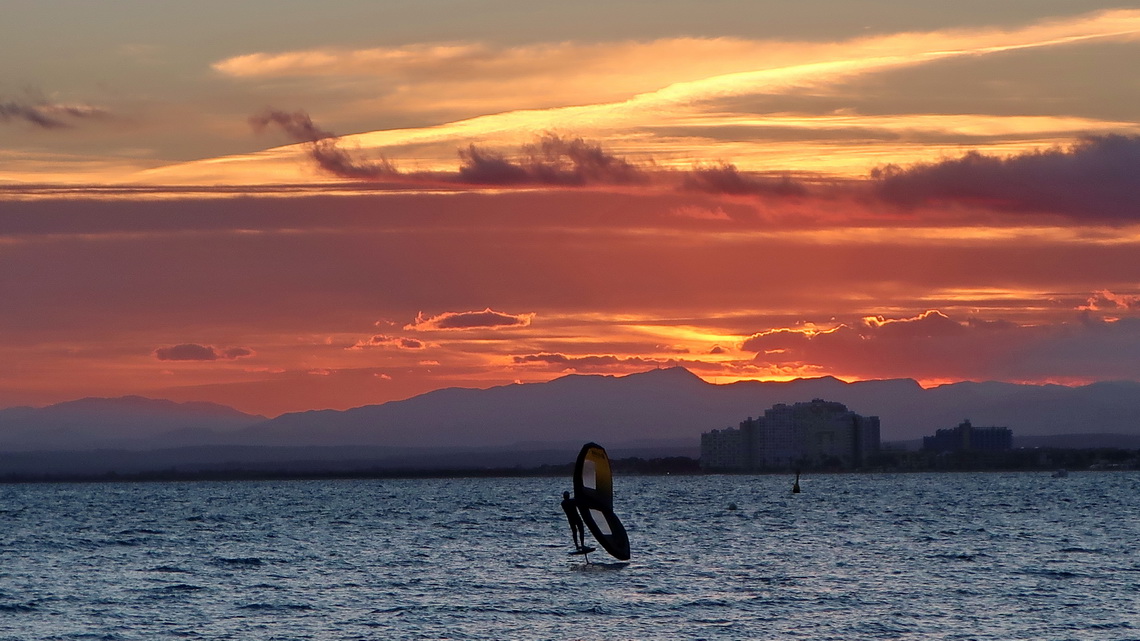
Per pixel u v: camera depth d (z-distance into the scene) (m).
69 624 108.00
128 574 151.88
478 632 100.81
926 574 138.12
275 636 100.62
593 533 148.25
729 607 112.06
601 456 149.25
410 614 110.50
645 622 104.56
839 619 105.00
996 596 118.19
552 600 118.06
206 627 105.62
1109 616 105.56
